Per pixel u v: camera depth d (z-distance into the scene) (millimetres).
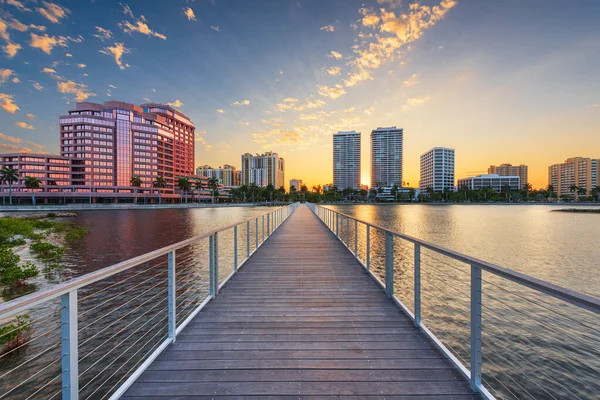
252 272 5961
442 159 152500
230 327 3393
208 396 2238
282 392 2287
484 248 18578
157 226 32062
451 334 7035
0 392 4859
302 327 3393
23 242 18391
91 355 6020
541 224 34312
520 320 7816
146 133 100438
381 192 141750
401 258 14953
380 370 2557
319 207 21922
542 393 5180
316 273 5863
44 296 1454
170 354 2799
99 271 1899
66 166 85375
